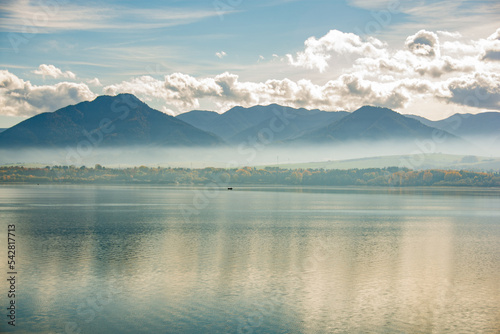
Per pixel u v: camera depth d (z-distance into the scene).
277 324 47.88
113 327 46.81
